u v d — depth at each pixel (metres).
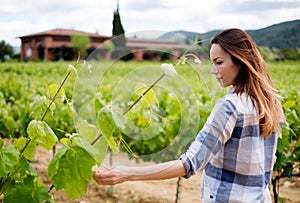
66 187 2.28
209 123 2.26
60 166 2.26
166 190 6.57
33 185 2.60
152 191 6.47
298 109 4.84
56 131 4.99
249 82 2.35
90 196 5.99
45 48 42.16
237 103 2.29
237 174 2.37
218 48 2.37
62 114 5.90
